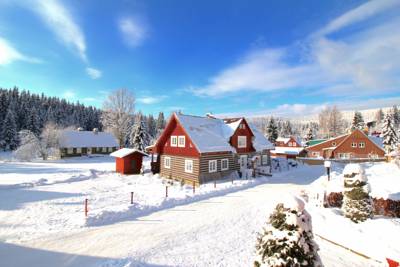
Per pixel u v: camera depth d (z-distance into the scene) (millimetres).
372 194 14148
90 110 119812
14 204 17391
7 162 48281
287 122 116750
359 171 12188
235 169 29844
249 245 10820
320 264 5742
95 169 34938
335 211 13594
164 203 16891
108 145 70938
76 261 9305
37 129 81438
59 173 32188
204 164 26188
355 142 53031
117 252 10000
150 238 11406
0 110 79375
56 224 13203
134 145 61688
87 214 13875
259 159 34438
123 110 59250
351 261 9602
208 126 30500
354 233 10633
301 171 34625
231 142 29734
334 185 16141
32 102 101938
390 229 10398
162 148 31250
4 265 8984
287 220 5793
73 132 67250
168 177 29719
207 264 9094
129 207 15234
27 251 10070
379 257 9336
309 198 15828
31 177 29078
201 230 12461
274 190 22266
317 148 59594
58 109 106812
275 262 5648
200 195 19453
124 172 31797
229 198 19188
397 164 30766
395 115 98438
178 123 28359
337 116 90375
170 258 9523
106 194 20750
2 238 11305
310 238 5820
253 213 15320
